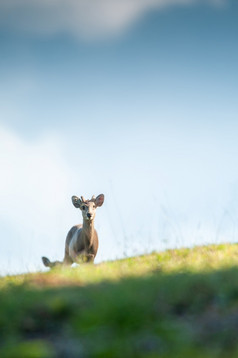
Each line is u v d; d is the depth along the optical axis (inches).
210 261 1491.1
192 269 1357.0
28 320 1067.3
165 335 932.0
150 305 1048.2
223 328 956.6
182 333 938.1
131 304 1032.2
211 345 896.3
